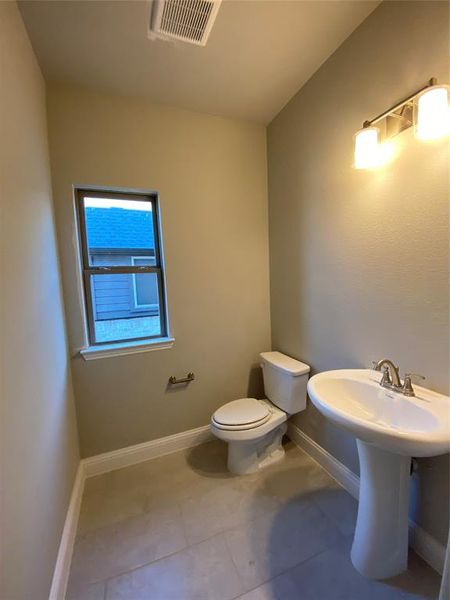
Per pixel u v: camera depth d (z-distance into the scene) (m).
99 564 1.26
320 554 1.28
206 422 2.19
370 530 1.16
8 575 0.72
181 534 1.40
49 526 1.08
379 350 1.37
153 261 2.04
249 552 1.29
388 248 1.28
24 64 1.20
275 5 1.19
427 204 1.10
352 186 1.44
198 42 1.32
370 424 0.94
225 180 2.08
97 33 1.29
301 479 1.75
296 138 1.84
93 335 1.90
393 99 1.20
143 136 1.82
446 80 1.01
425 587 1.12
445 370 1.09
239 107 1.93
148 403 1.99
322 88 1.58
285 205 2.02
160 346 1.99
